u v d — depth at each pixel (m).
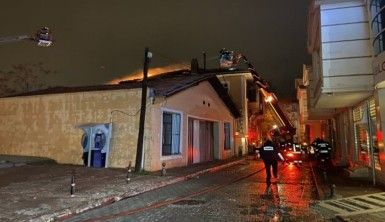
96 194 10.37
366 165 15.43
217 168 19.84
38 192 10.60
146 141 16.62
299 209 8.86
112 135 17.41
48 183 12.30
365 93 13.03
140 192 11.51
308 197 10.59
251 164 23.67
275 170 14.20
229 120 29.02
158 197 10.75
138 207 9.27
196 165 20.67
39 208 8.44
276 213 8.42
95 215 8.40
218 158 26.02
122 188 11.51
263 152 13.54
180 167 19.16
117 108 17.55
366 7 12.83
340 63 12.88
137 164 15.77
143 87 16.39
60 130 18.83
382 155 12.05
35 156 19.20
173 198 10.55
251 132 37.34
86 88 20.11
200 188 12.56
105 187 11.66
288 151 24.69
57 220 7.86
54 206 8.69
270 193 11.41
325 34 13.17
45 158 18.77
